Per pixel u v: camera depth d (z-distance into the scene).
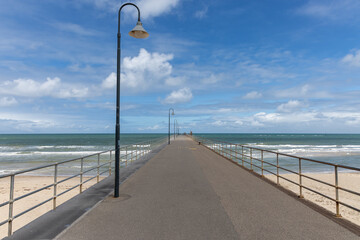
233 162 15.15
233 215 5.19
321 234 4.20
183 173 11.00
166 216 5.12
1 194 14.20
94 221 4.82
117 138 6.87
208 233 4.21
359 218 9.73
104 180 9.26
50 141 91.75
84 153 40.50
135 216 5.11
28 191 14.83
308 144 71.12
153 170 11.88
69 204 6.03
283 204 6.04
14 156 35.91
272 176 19.20
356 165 27.78
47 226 4.58
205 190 7.60
